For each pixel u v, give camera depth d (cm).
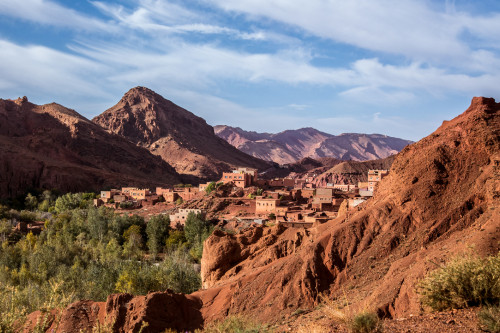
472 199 2702
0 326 1264
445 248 2238
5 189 17788
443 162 3025
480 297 1395
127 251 8756
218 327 1928
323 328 1426
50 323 1490
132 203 13925
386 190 3269
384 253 2762
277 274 3047
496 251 1883
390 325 1350
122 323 2770
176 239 9588
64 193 18962
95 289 5941
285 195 12394
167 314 2878
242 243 4225
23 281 6538
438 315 1388
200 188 14762
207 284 4097
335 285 2728
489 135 2934
